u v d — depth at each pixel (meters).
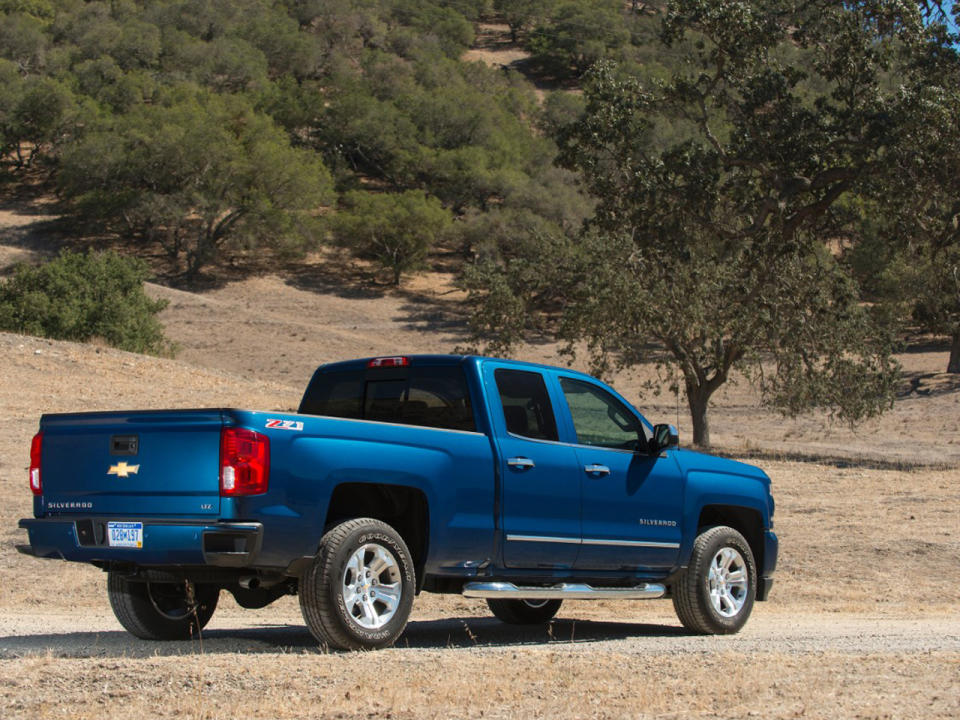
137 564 7.91
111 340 56.69
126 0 193.88
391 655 7.72
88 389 40.16
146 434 7.80
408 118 141.00
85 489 8.04
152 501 7.73
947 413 60.19
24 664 7.01
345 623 7.82
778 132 37.22
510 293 44.44
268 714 5.98
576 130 39.19
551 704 6.37
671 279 39.53
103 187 117.19
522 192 116.44
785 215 39.59
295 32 193.12
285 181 114.00
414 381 9.33
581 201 114.62
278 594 9.43
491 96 176.00
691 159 38.38
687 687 6.92
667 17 37.41
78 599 14.36
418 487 8.34
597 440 9.90
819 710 6.29
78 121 128.25
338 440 7.94
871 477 32.44
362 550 7.98
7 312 56.19
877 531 21.73
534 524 9.12
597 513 9.61
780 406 41.81
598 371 40.91
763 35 36.75
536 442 9.28
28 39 163.88
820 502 26.34
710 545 10.46
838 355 40.53
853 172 37.06
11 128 131.00
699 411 43.56
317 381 9.77
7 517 19.86
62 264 58.75
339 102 142.75
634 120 39.31
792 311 39.72
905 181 35.34
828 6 36.00
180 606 9.21
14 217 120.81
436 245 128.12
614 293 38.59
